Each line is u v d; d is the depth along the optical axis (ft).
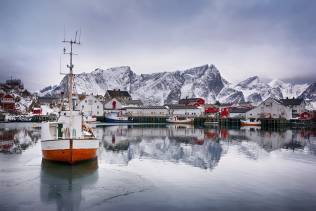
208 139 179.73
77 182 73.82
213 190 68.54
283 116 387.34
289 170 90.74
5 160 99.76
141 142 159.94
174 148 136.87
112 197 63.05
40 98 567.59
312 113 404.98
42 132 101.50
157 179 77.46
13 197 62.64
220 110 453.17
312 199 63.16
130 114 444.96
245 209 57.26
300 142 168.25
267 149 136.87
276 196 64.95
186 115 443.32
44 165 91.91
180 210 56.34
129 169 89.04
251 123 353.51
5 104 447.42
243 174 84.69
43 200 61.05
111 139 173.68
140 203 59.67
